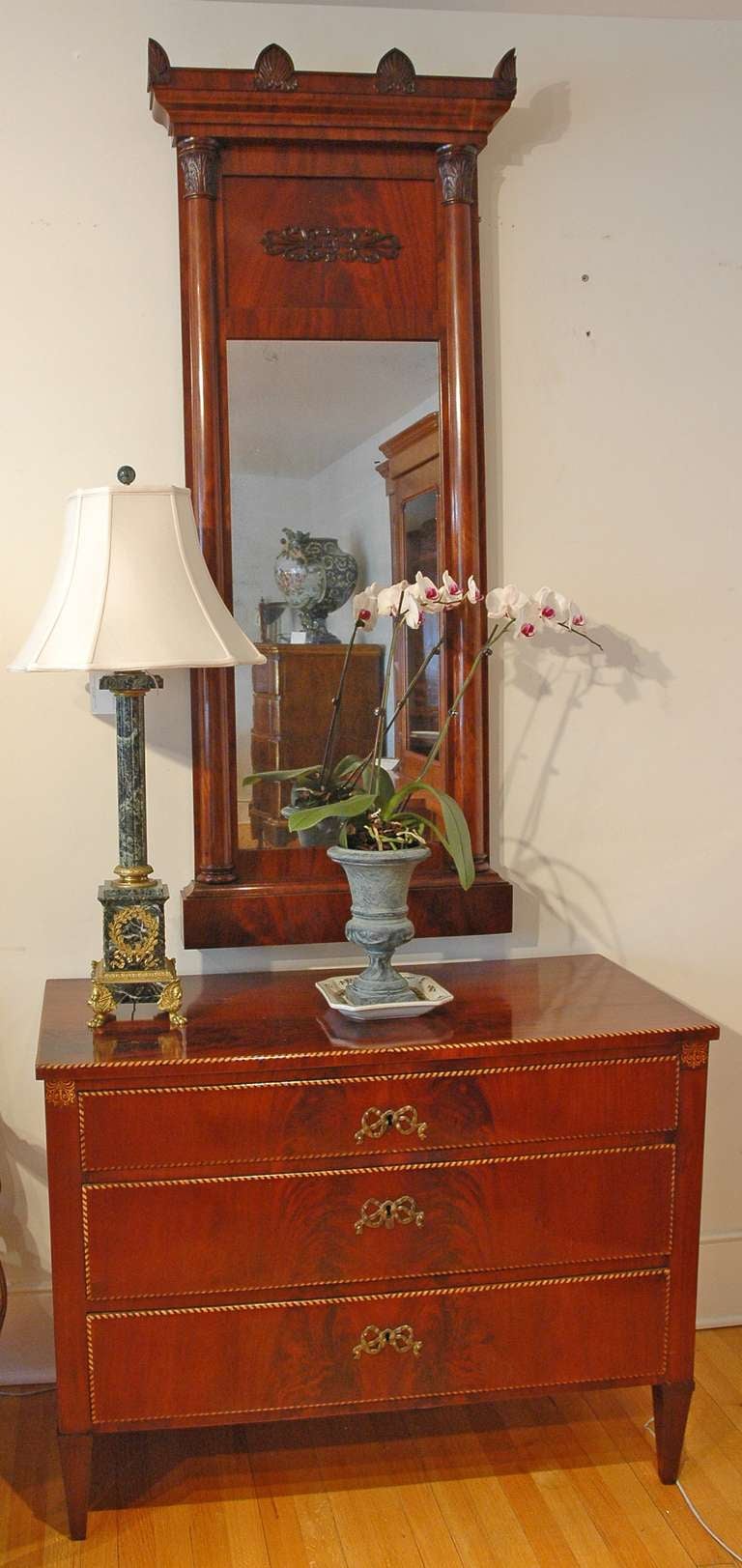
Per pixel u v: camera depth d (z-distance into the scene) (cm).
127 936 204
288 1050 192
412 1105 196
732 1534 197
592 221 240
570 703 247
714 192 244
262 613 230
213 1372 196
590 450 243
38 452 228
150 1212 192
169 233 228
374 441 232
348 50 231
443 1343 201
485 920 239
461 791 237
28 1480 211
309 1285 196
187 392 226
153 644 189
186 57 227
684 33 240
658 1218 205
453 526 234
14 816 233
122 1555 193
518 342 240
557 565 244
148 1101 190
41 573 229
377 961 211
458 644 234
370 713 235
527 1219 201
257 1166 193
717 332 246
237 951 238
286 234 227
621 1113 202
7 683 230
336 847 212
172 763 235
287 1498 206
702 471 248
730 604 251
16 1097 238
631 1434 224
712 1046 259
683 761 252
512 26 235
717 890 256
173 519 198
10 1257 239
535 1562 191
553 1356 204
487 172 237
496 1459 216
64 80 224
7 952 235
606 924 253
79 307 227
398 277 231
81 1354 192
